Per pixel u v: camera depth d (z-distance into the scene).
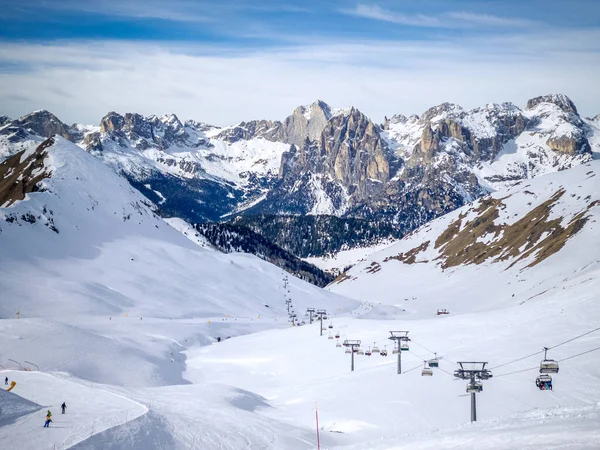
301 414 92.88
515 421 56.16
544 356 94.56
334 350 130.50
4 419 79.75
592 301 118.12
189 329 174.75
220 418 86.44
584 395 80.62
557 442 43.94
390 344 124.38
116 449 70.00
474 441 49.28
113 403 89.94
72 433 73.19
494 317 126.19
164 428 78.44
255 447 75.00
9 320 143.62
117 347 137.38
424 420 82.38
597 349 93.56
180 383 128.38
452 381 92.62
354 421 86.06
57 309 181.50
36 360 122.00
